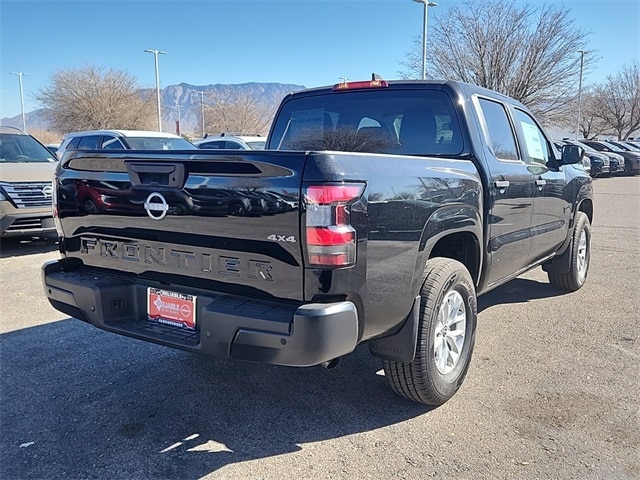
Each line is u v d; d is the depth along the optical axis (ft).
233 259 8.95
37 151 29.89
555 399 11.43
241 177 8.63
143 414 10.87
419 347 10.29
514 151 14.82
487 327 16.05
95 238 10.89
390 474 8.87
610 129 163.84
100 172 10.45
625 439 9.86
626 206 48.34
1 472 8.93
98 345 14.57
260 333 8.36
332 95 14.92
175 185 9.32
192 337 9.50
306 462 9.22
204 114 193.16
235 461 9.28
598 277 22.16
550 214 16.75
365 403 11.32
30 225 25.61
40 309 17.67
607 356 13.75
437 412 10.93
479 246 12.45
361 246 8.59
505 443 9.76
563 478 8.72
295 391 11.87
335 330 8.26
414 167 10.07
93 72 167.32
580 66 85.61
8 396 11.62
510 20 83.05
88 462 9.24
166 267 9.81
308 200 8.08
